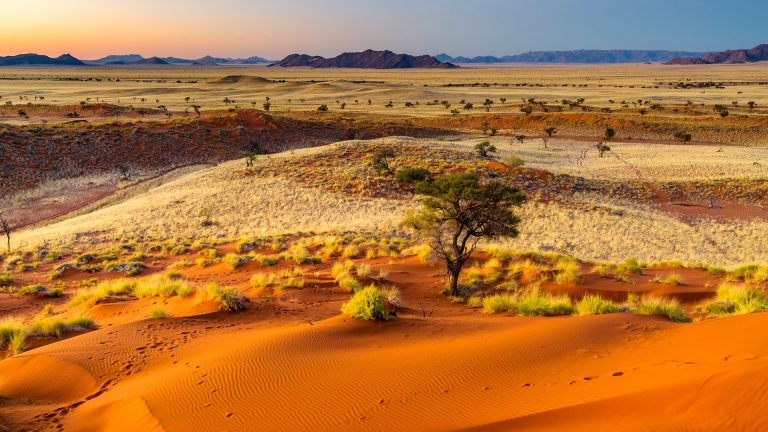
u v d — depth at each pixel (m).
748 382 6.11
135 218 50.50
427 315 16.12
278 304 17.64
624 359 9.02
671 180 70.12
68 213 60.38
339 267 24.48
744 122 126.00
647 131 120.62
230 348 11.10
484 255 30.20
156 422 7.75
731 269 26.69
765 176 69.75
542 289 21.31
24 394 9.77
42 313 19.30
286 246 35.75
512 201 22.45
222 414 7.93
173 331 13.53
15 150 75.00
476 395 8.09
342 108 175.25
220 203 55.25
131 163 81.88
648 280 22.66
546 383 8.28
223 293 16.44
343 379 9.05
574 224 46.84
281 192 58.75
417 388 8.52
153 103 183.38
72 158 78.31
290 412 7.89
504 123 135.75
